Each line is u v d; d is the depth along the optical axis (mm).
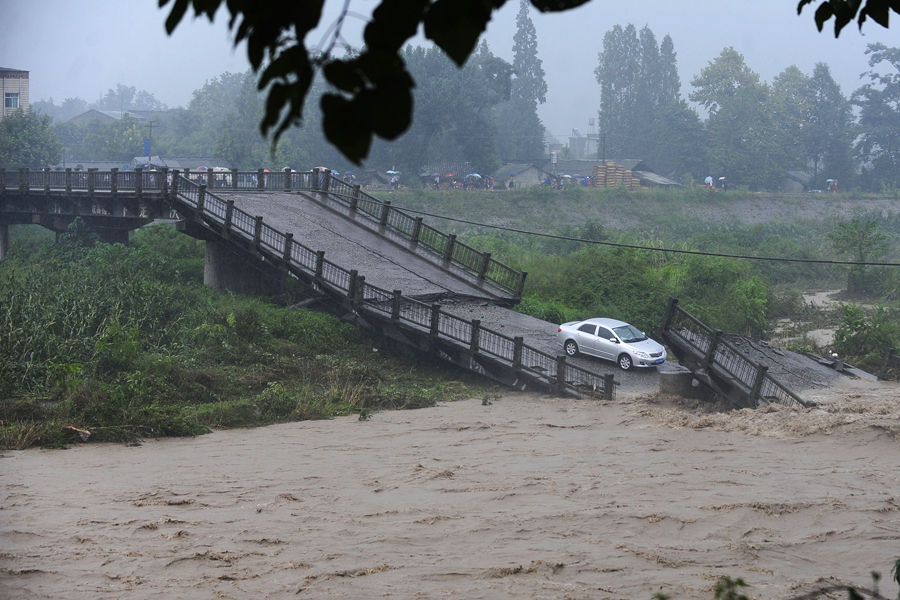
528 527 13727
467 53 2604
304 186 44062
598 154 142375
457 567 11703
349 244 37219
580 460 18953
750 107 132500
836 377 29797
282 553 12297
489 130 106188
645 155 143250
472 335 28766
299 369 28859
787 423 22562
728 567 11922
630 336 30266
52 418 22250
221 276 36219
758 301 42562
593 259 45312
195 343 29750
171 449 20531
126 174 38625
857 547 12945
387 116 2553
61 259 41375
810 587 10898
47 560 11781
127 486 16344
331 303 34750
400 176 101125
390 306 31703
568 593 10648
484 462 18766
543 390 27906
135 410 22828
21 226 57844
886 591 10703
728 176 131875
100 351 25828
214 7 2930
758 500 15461
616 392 27312
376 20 2627
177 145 120938
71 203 41969
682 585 11008
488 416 24641
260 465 18531
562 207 98438
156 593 10570
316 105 96562
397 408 26203
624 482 16859
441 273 36781
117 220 42438
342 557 12133
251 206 38625
